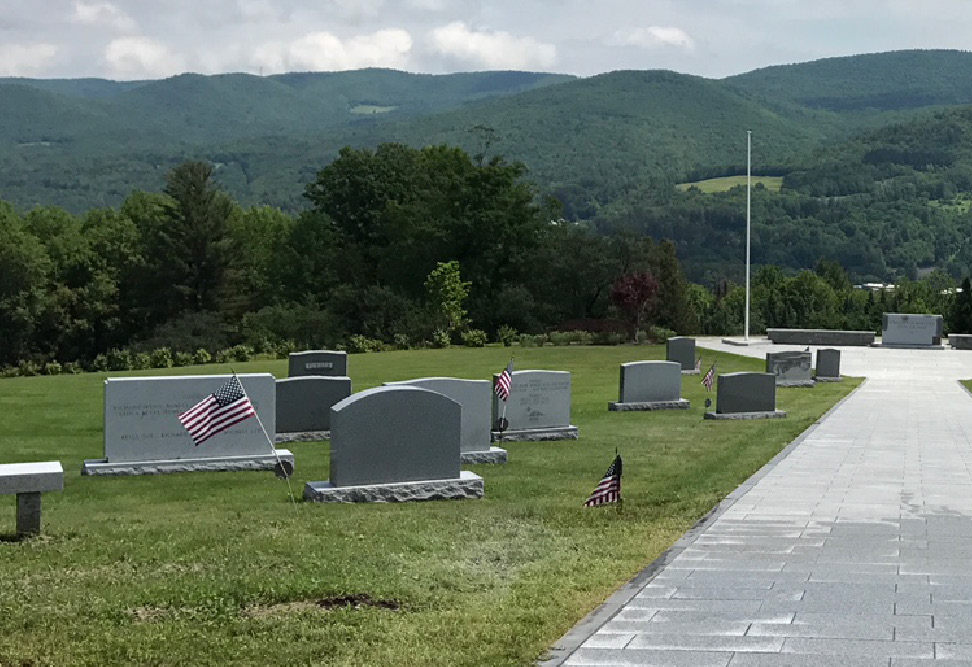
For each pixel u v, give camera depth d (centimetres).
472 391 2111
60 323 8569
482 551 1199
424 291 8500
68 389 3741
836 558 1164
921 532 1326
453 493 1623
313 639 855
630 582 1053
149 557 1142
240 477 1917
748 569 1104
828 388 4184
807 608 927
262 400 2036
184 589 994
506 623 898
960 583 1030
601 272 8250
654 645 816
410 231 8638
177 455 1984
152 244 8669
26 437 2533
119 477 1922
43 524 1379
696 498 1598
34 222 9688
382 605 969
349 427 1590
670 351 4562
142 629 877
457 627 885
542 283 8431
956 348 6794
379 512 1471
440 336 6462
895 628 855
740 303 10950
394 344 6512
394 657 804
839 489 1686
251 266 9269
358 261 9006
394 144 9781
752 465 1978
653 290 7038
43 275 8550
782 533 1320
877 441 2370
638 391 3212
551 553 1197
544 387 2512
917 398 3731
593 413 3128
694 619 895
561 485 1784
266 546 1202
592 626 880
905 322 6856
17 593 984
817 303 10744
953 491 1662
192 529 1320
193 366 5222
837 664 758
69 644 838
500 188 8588
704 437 2502
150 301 8675
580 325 7538
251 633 873
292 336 7431
